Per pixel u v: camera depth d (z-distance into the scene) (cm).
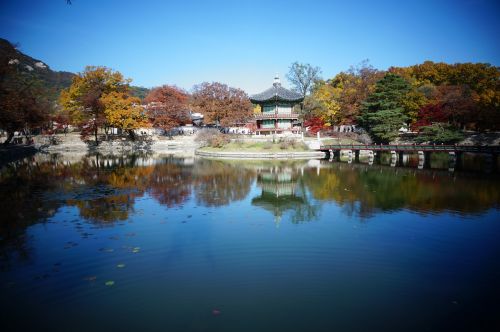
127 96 8006
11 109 5100
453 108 6359
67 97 7794
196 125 10544
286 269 1340
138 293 1145
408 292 1171
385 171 4259
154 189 2920
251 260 1421
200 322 982
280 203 2448
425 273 1321
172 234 1738
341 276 1288
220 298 1118
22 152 6088
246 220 2002
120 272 1296
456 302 1108
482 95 6869
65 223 1897
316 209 2280
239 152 6047
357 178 3666
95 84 7638
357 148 5556
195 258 1439
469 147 4428
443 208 2305
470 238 1712
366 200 2561
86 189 2886
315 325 973
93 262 1383
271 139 6769
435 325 980
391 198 2622
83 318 1001
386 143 7031
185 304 1080
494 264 1405
